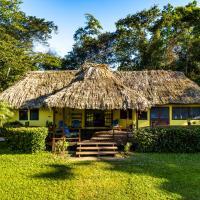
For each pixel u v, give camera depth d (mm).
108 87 21438
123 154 19062
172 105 27688
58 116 27406
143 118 27812
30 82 28406
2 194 12570
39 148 19094
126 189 13133
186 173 15086
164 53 45844
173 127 20594
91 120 27188
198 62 43875
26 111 27750
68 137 21391
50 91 27156
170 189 13094
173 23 45469
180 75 29859
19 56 37156
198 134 19578
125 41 51344
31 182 13875
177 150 19547
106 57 54125
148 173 15102
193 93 27328
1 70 35781
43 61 47344
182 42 45312
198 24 43688
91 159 17828
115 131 23203
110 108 19906
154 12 49438
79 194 12648
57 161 17125
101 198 12266
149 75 29766
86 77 22297
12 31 45969
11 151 19297
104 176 14680
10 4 38906
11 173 15023
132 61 52156
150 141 19625
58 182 13898
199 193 12664
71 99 20188
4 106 22156
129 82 28719
